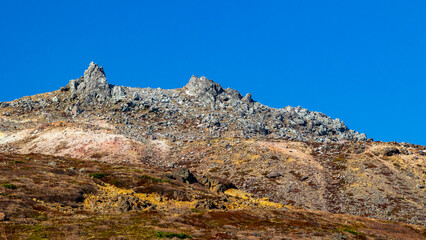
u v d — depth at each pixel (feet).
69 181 250.98
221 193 350.23
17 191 205.77
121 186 277.03
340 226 255.09
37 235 142.72
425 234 276.82
